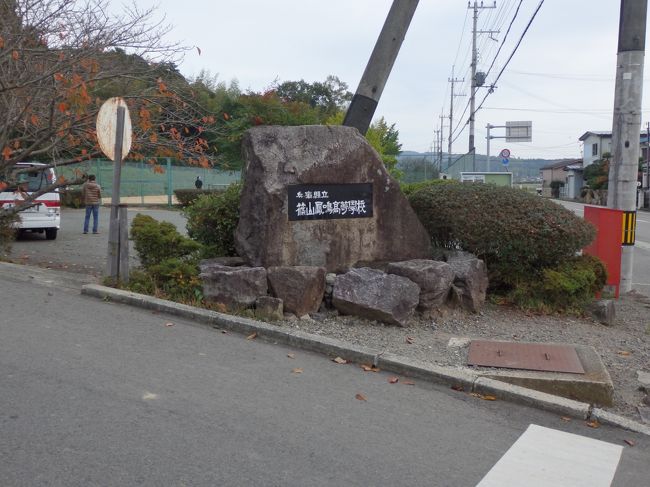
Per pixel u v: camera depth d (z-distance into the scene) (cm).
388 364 622
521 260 860
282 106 2458
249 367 601
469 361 638
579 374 602
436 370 602
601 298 970
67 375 545
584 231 861
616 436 515
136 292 815
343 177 840
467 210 862
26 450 413
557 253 855
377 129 2412
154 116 1149
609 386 575
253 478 398
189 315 738
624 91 1066
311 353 657
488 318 816
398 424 501
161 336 672
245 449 436
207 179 3253
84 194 1766
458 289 823
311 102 4934
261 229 803
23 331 656
